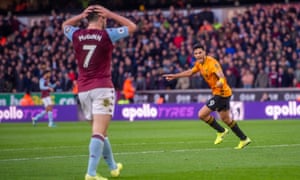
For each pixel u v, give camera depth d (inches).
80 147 1328.7
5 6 3457.2
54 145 1389.0
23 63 2930.6
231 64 2491.4
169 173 884.0
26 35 3043.8
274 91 2443.4
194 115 2475.4
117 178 843.4
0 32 3149.6
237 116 2409.0
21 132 1902.1
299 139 1432.1
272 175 852.0
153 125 2142.0
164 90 2578.7
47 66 2800.2
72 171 920.9
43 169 944.9
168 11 3191.4
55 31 2997.0
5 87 2847.0
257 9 2743.6
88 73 784.9
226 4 3078.2
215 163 991.6
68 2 3292.3
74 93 2628.0
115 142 1429.6
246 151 1173.7
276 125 1993.1
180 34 2773.1
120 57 2748.5
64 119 2608.3
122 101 2593.5
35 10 3371.1
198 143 1368.1
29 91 2797.7
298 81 2480.3
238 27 2723.9
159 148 1263.5
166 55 2684.5
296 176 841.5
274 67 2461.9
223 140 1434.5
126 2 3250.5
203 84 2554.1
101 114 778.8
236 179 821.9
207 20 2871.6
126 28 784.3
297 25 2667.3
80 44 787.4
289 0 2935.5
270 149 1205.1
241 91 2474.2
